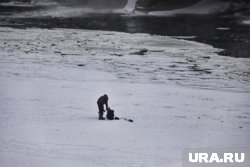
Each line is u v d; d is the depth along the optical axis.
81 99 74.50
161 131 52.56
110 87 89.31
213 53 148.25
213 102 78.44
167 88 91.31
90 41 166.88
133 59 131.00
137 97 79.31
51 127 52.19
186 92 87.62
